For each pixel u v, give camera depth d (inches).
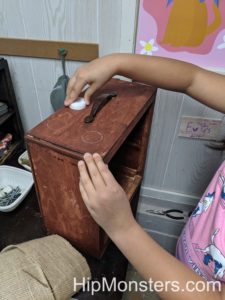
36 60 32.7
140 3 26.3
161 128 35.0
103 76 20.9
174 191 42.0
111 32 28.3
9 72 33.4
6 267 19.6
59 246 22.6
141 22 27.4
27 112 38.9
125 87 24.1
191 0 25.1
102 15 27.5
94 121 19.0
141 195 43.7
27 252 21.0
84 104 20.7
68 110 20.2
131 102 21.7
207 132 33.8
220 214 19.9
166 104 32.5
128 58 21.3
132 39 28.3
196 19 26.1
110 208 15.3
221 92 21.5
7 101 35.4
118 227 16.0
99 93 22.7
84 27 29.1
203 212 23.7
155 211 43.7
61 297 20.0
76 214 20.6
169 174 40.0
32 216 29.3
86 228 21.2
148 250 16.0
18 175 33.9
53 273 20.4
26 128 41.0
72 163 16.6
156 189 42.4
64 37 30.3
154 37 28.1
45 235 27.3
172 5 25.8
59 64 32.4
